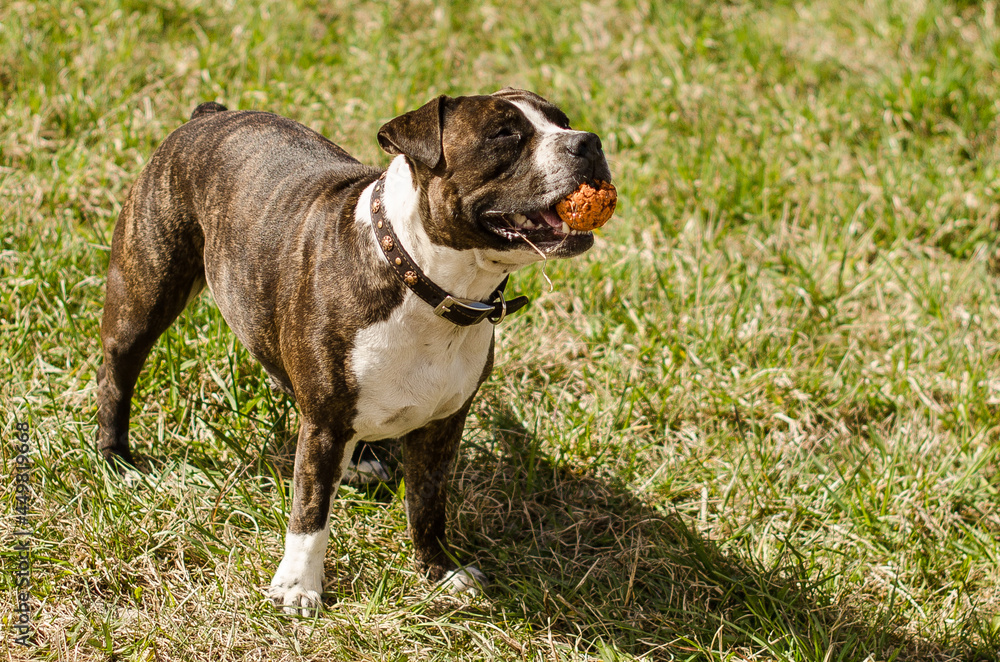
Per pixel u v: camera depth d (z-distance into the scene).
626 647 4.62
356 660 4.34
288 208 4.47
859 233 7.68
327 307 4.13
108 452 5.18
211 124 5.02
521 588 4.87
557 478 5.59
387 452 5.68
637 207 7.57
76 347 5.81
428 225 3.93
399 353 4.12
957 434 6.14
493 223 3.91
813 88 9.23
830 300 6.90
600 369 6.36
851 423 6.26
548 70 9.05
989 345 6.74
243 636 4.33
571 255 3.88
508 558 5.06
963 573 5.23
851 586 5.11
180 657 4.23
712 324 6.62
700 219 7.51
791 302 6.98
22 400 5.39
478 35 9.62
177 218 4.90
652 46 9.55
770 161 8.10
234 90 8.19
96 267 6.39
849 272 7.27
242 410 5.50
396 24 9.66
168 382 5.66
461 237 3.91
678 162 7.91
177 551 4.71
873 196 7.86
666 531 5.34
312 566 4.54
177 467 5.25
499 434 5.75
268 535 4.95
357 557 4.90
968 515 5.70
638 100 8.71
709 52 9.56
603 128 8.38
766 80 9.23
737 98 8.82
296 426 5.58
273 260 4.44
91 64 8.09
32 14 8.66
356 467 5.41
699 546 5.05
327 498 4.45
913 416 6.17
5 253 6.29
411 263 3.98
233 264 4.63
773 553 5.23
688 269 7.05
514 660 4.47
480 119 3.83
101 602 4.48
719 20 10.03
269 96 8.09
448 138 3.87
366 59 8.84
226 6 9.34
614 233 7.36
